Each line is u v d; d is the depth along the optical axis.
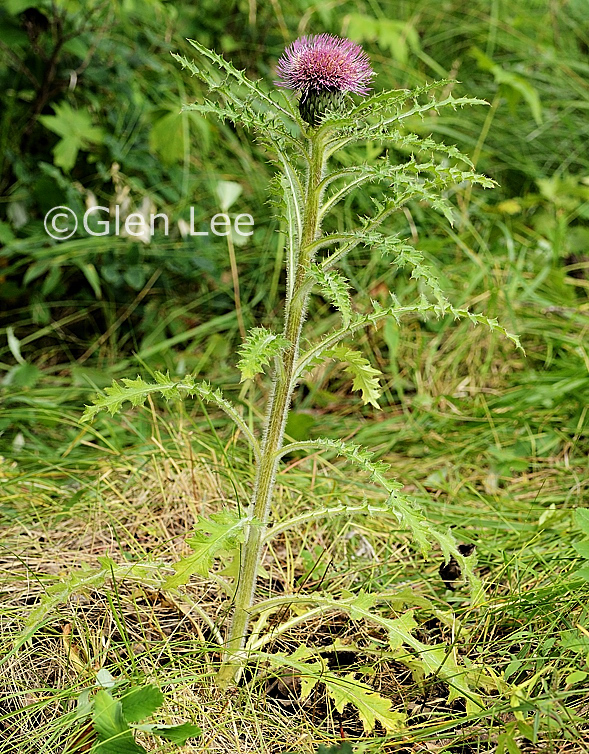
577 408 1.05
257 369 0.59
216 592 0.79
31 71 1.23
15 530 0.86
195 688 0.70
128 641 0.73
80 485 0.91
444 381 1.14
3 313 1.20
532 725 0.67
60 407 1.03
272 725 0.69
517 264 1.24
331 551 0.85
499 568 0.83
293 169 0.66
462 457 1.01
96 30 1.23
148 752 0.64
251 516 0.68
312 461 0.99
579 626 0.70
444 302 0.64
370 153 1.20
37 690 0.67
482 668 0.69
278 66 0.66
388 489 0.65
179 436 0.97
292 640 0.75
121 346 1.19
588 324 1.17
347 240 0.65
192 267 1.23
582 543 0.71
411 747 0.67
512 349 1.17
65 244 1.16
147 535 0.85
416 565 0.84
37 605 0.75
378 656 0.75
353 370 0.69
